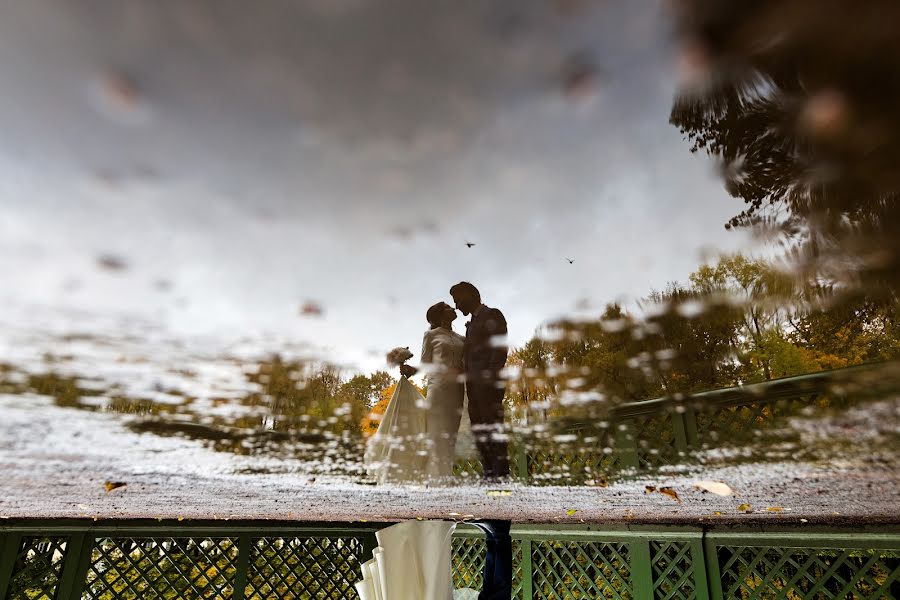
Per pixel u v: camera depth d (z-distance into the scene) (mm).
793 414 2135
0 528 4602
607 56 534
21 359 1019
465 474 3074
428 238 960
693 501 3625
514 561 5812
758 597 4250
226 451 1879
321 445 2188
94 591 5039
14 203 647
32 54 507
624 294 1310
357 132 655
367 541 6340
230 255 833
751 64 472
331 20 526
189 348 1105
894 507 3135
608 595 5082
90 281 794
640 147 698
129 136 603
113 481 2490
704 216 861
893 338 1412
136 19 503
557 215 909
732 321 1374
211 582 5449
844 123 507
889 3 354
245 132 632
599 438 3400
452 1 518
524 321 1767
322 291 1037
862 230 745
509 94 604
